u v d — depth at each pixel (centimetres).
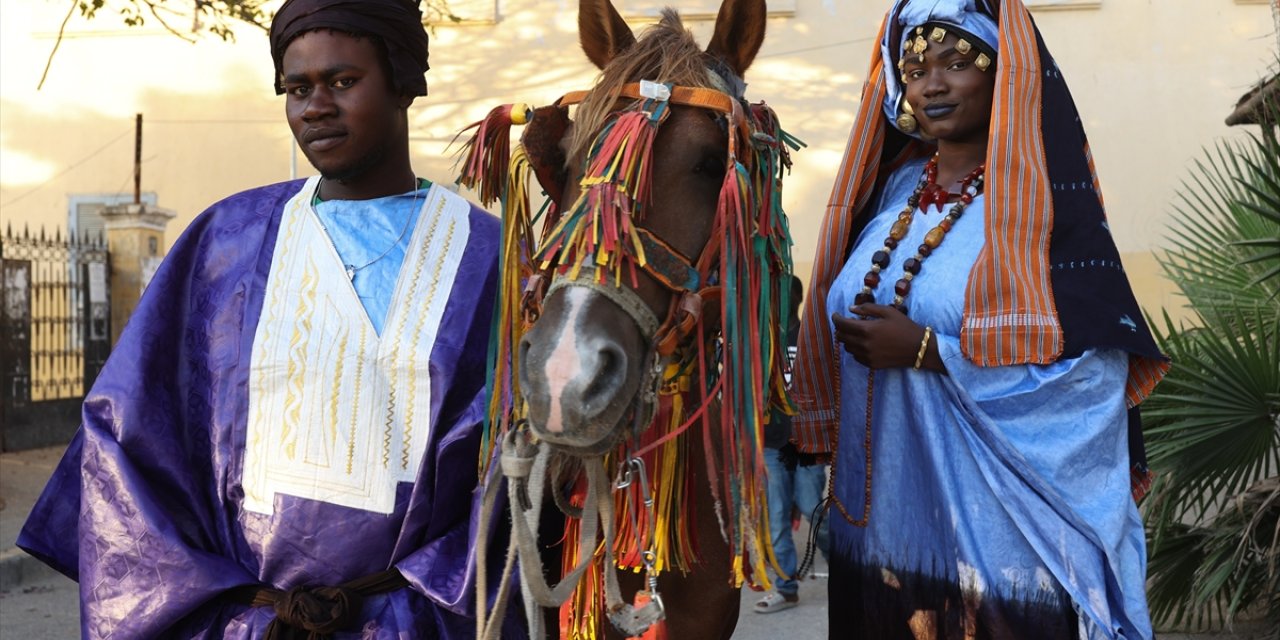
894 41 252
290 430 227
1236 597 439
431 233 243
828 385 270
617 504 229
